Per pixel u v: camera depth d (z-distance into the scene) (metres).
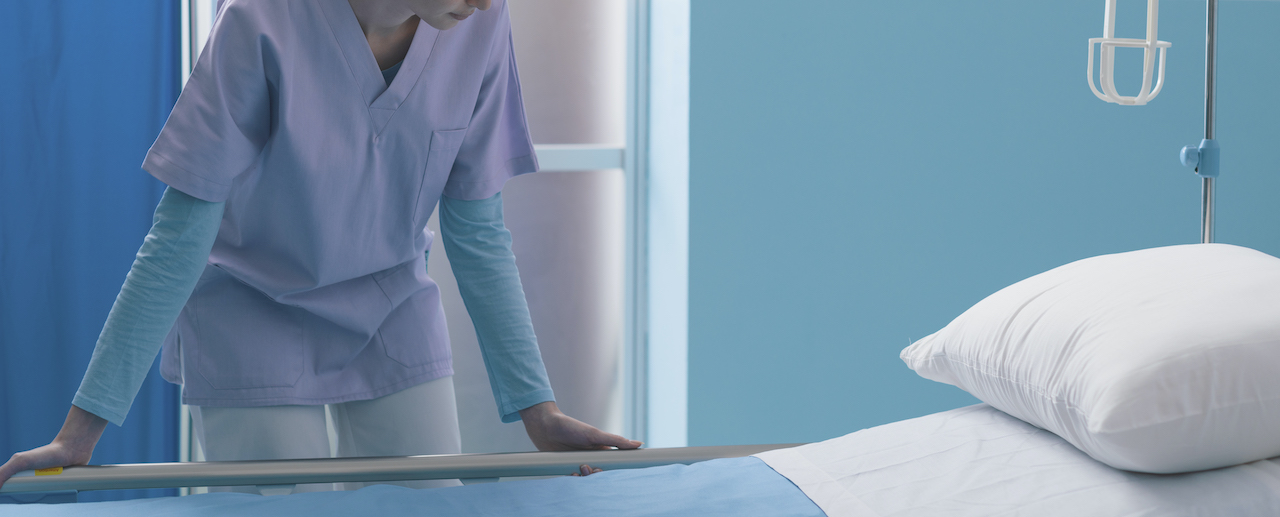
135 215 1.93
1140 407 0.89
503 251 1.29
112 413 1.04
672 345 2.22
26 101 1.86
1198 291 0.99
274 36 1.03
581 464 1.17
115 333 1.03
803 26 2.13
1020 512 0.93
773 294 2.19
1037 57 2.27
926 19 2.20
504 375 1.26
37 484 1.03
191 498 1.02
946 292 2.29
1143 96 1.25
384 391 1.33
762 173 2.15
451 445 1.37
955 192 2.26
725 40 2.09
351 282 1.29
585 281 2.41
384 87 1.12
